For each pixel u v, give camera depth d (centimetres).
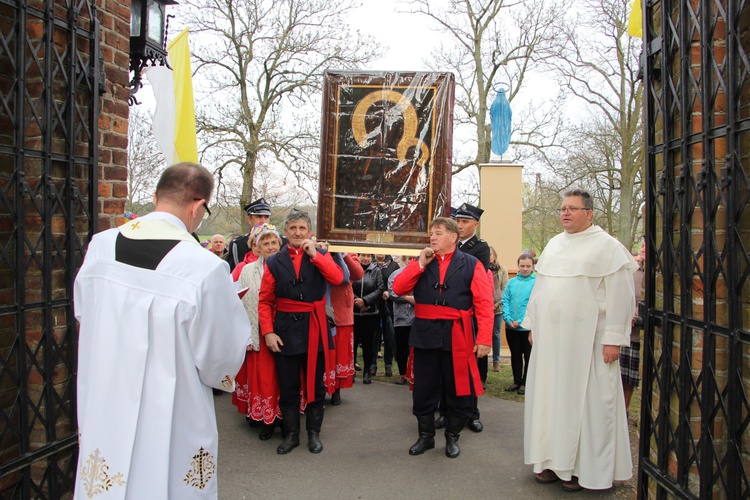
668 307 274
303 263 418
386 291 686
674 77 276
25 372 255
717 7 231
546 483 378
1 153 244
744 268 228
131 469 186
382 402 568
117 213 328
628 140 1546
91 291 200
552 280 370
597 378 357
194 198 214
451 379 412
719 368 255
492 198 848
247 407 468
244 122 1408
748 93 244
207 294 195
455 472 394
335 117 458
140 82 469
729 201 224
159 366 190
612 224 1734
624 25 1482
